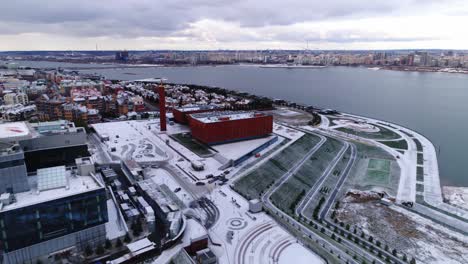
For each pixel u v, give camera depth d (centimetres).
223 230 10094
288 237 9888
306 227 10769
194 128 18325
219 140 17500
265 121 18750
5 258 7725
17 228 7675
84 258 8169
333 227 11169
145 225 9662
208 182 13338
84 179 9419
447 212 12544
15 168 8369
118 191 12006
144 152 16550
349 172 16488
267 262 8688
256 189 13312
